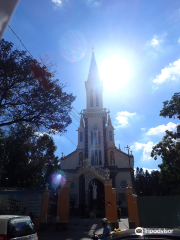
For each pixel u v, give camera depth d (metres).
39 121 16.08
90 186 42.75
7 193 19.08
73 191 41.03
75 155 46.25
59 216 19.39
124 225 22.39
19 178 31.59
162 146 31.16
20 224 9.05
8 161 31.19
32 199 19.14
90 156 44.94
